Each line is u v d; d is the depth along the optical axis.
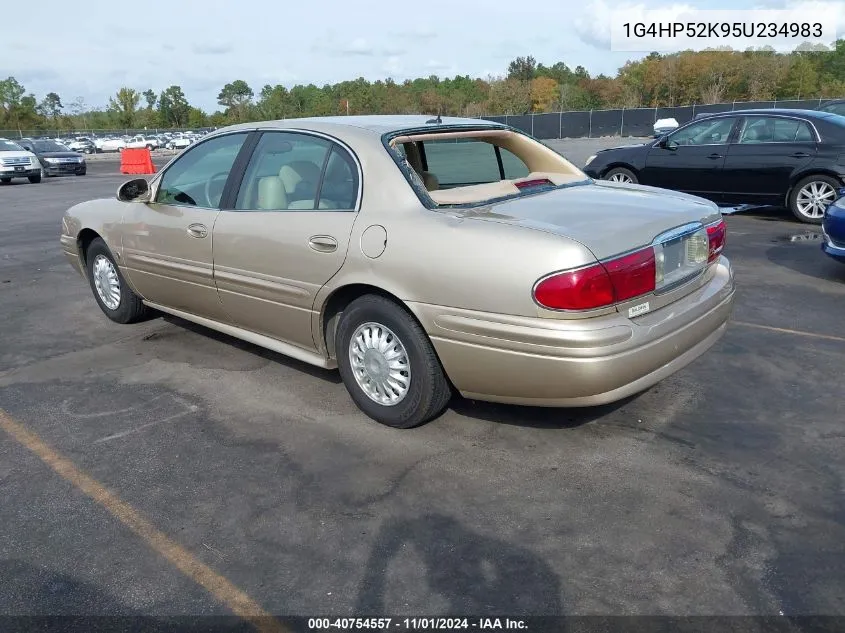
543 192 3.92
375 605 2.49
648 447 3.53
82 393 4.36
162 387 4.42
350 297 3.80
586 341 2.98
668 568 2.64
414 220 3.38
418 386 3.54
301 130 4.04
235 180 4.28
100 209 5.41
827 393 4.11
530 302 3.01
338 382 4.43
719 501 3.06
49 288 7.09
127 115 93.19
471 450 3.54
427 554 2.75
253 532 2.92
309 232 3.75
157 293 5.06
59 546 2.86
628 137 40.06
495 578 2.61
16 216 12.95
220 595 2.56
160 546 2.85
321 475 3.35
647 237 3.25
